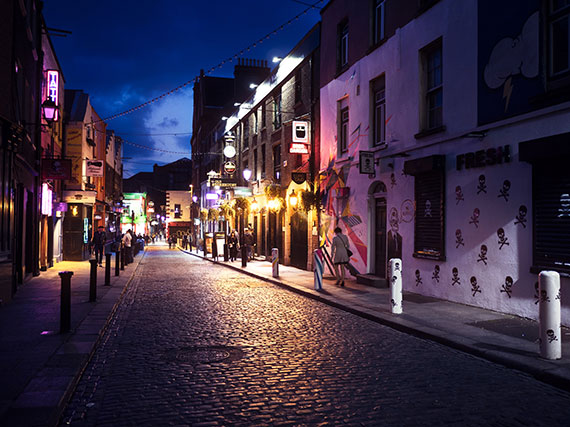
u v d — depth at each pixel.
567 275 6.96
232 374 5.15
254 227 25.58
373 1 13.23
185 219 72.50
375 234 13.20
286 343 6.58
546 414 4.03
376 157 12.66
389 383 4.84
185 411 4.10
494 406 4.21
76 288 12.01
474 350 5.93
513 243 8.11
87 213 24.98
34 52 13.33
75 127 23.47
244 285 13.80
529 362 5.26
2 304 9.13
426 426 3.78
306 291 11.41
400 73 11.66
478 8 8.95
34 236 14.59
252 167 26.02
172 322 8.16
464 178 9.30
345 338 6.89
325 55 16.19
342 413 4.05
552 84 7.32
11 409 3.79
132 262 23.34
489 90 8.65
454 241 9.60
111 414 4.03
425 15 10.64
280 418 3.94
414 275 10.99
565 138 6.80
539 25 7.55
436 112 10.57
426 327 7.19
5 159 9.33
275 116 21.95
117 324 8.00
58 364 5.13
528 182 7.79
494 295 8.54
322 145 16.34
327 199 15.83
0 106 9.26
